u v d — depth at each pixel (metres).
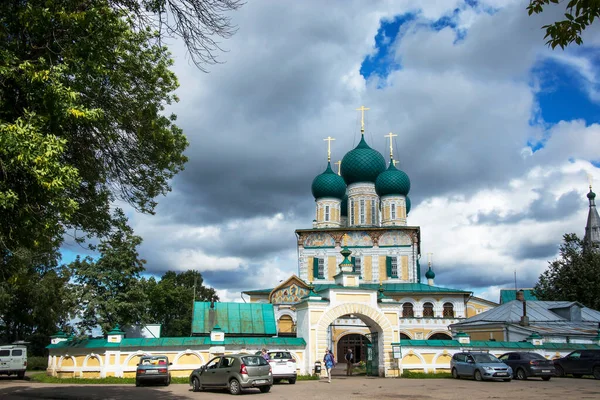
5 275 14.34
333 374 38.53
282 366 28.11
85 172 17.06
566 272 59.28
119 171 18.58
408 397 20.27
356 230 66.12
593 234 84.94
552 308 48.28
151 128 18.06
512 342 36.31
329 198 71.00
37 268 50.56
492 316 46.78
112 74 15.24
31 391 23.55
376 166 72.12
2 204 11.49
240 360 22.77
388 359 33.59
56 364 32.09
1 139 11.20
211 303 37.91
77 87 13.66
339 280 35.56
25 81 12.49
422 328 58.28
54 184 11.77
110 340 31.17
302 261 66.44
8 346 34.84
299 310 35.00
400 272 65.00
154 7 14.91
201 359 31.06
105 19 13.70
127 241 48.69
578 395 21.02
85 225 18.52
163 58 18.77
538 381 29.53
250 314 37.88
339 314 33.53
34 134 11.66
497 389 23.95
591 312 49.09
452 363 32.09
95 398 20.34
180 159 19.86
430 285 70.44
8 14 12.94
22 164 11.55
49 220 12.92
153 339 31.36
